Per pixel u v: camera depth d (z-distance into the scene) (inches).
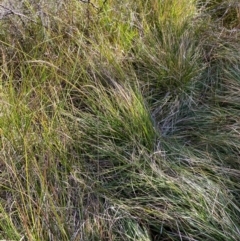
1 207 69.7
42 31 101.0
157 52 103.4
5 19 101.1
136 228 72.5
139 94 90.7
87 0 105.7
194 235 72.6
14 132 81.2
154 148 85.2
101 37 100.2
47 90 91.3
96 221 72.7
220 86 101.7
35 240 66.6
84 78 94.0
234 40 111.2
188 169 81.9
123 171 81.4
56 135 81.8
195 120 93.1
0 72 94.3
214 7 124.0
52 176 77.3
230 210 75.6
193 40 109.0
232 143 86.7
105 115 87.0
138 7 112.5
